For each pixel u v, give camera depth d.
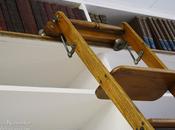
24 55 1.26
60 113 1.34
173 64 1.78
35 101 1.16
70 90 1.17
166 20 1.92
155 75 0.97
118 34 1.29
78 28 1.19
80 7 1.65
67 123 1.48
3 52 1.21
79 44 1.00
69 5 1.64
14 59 1.28
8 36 1.13
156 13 2.02
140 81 0.98
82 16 1.54
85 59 0.96
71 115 1.40
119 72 0.89
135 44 1.24
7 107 1.17
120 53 1.43
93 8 1.75
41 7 1.40
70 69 1.48
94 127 1.45
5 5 1.28
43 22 1.34
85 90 1.21
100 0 1.77
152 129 0.71
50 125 1.45
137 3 1.91
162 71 0.97
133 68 0.90
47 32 1.21
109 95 0.84
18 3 1.33
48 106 1.24
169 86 1.08
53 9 1.45
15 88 1.04
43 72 1.45
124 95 0.79
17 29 1.24
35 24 1.31
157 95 1.12
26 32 1.25
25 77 1.45
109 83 0.84
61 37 1.15
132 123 0.75
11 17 1.26
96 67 0.90
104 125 1.39
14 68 1.35
